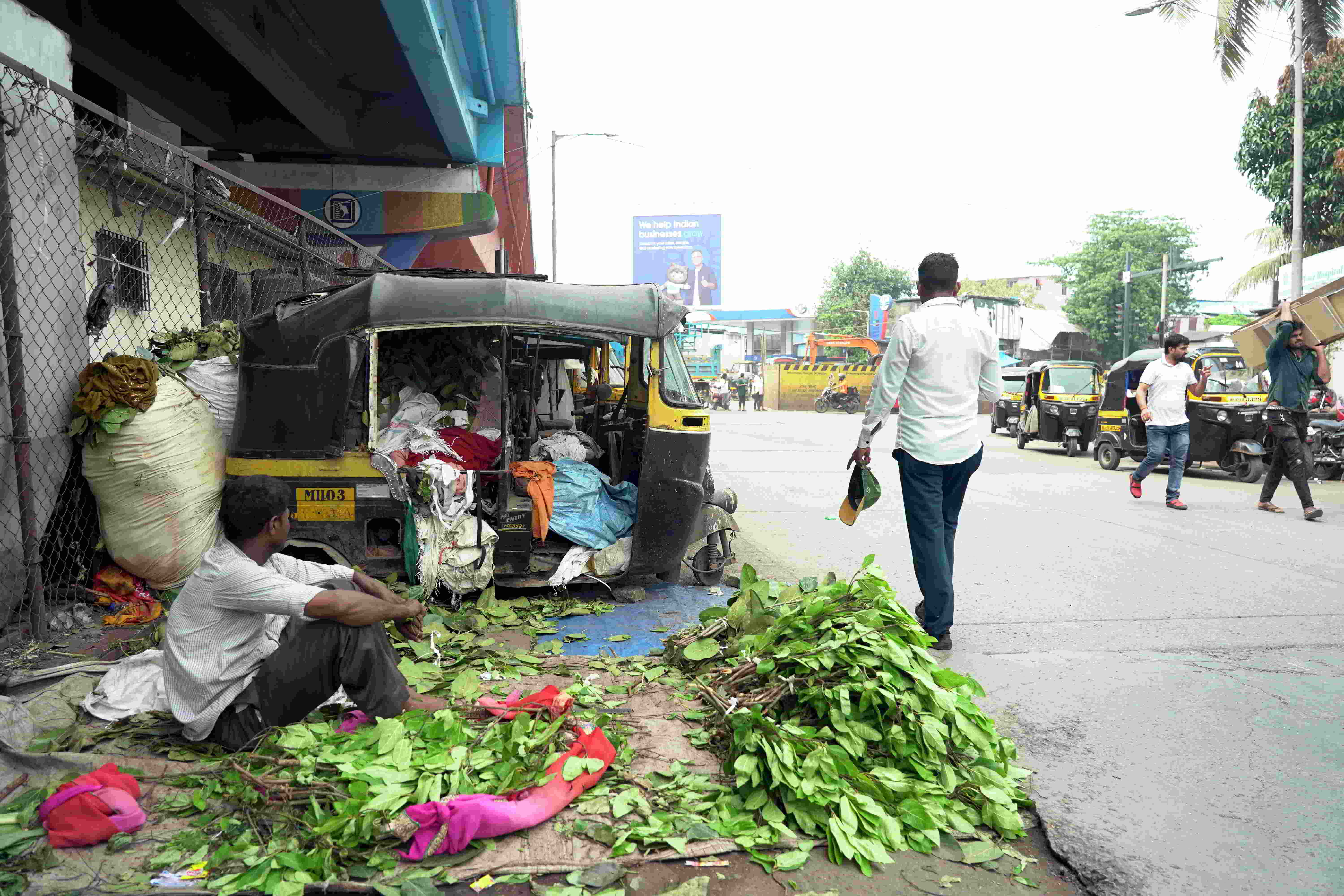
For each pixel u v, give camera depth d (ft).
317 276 37.35
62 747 10.15
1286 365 29.04
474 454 16.96
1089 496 35.19
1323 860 8.79
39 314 15.52
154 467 15.46
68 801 8.43
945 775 9.84
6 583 14.80
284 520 10.36
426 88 34.19
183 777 9.39
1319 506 32.50
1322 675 14.01
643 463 16.66
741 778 9.35
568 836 8.58
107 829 8.38
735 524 19.56
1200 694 13.24
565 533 16.62
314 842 8.27
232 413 17.67
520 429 19.07
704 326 160.86
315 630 10.11
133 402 15.52
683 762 10.11
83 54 30.48
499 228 76.02
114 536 15.67
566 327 16.05
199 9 25.32
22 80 15.02
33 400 15.35
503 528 16.35
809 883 8.19
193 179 22.18
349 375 15.76
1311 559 22.63
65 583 16.29
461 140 41.42
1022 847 9.18
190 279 29.04
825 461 48.93
